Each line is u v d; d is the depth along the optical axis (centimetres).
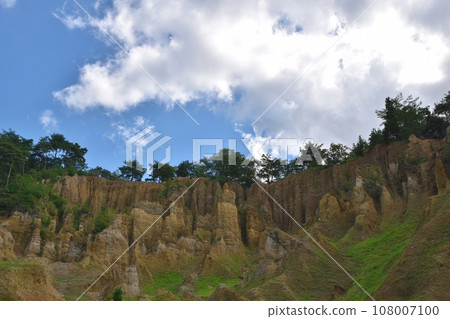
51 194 9738
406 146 8181
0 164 10631
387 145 8662
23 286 3988
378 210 7475
